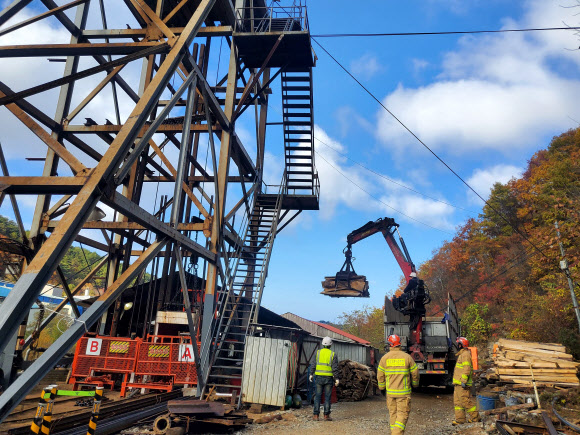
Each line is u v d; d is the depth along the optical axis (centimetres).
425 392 1725
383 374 716
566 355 1288
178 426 809
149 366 1176
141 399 1024
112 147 621
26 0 825
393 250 1839
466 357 941
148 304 1466
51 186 645
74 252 6347
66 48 927
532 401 1020
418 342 1706
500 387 1272
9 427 662
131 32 1206
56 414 755
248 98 1516
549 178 3659
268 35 1388
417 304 1734
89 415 788
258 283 1474
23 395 449
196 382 1162
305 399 1395
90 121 1271
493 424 823
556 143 5203
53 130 1255
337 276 1658
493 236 5359
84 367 1184
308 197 1814
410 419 1027
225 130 1380
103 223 1302
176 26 1545
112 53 951
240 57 1521
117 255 1543
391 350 729
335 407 1247
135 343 1198
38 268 470
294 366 1241
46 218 1191
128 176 1559
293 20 1452
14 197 1133
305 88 1645
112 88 1405
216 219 1266
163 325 1387
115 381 1229
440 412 1159
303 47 1447
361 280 1630
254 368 1111
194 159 1694
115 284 660
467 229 5819
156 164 1634
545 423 813
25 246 1134
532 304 2883
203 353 1171
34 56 928
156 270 1517
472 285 4891
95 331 1527
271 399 1083
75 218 536
